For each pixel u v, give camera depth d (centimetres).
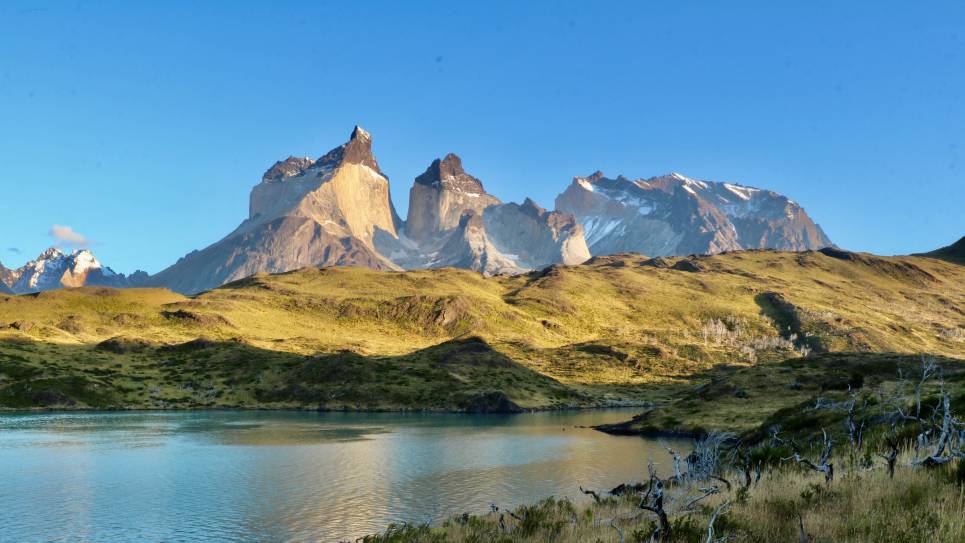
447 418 17538
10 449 11025
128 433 13225
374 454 10794
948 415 2648
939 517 1698
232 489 7962
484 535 2995
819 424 5559
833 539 1720
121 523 6350
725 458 5166
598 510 3331
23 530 6125
